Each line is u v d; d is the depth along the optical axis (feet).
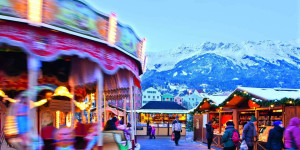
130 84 35.37
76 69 32.81
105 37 24.45
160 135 104.12
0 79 28.63
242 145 34.45
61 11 20.74
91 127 26.11
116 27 25.86
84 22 22.45
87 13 22.66
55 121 34.19
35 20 19.26
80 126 26.58
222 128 56.29
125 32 28.35
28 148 19.83
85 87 42.45
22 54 28.78
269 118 43.91
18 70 29.09
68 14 21.20
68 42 21.81
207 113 65.05
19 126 19.71
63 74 33.55
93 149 25.59
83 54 22.61
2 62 28.55
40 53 19.89
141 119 128.77
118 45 26.58
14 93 29.30
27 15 19.06
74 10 21.65
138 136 98.89
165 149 54.90
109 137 30.04
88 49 23.44
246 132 34.42
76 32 21.80
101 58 24.66
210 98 57.00
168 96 539.70
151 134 86.43
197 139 72.02
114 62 26.73
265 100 36.24
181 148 56.44
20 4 18.84
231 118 59.88
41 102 28.94
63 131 23.30
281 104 36.22
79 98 41.65
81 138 25.86
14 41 18.78
